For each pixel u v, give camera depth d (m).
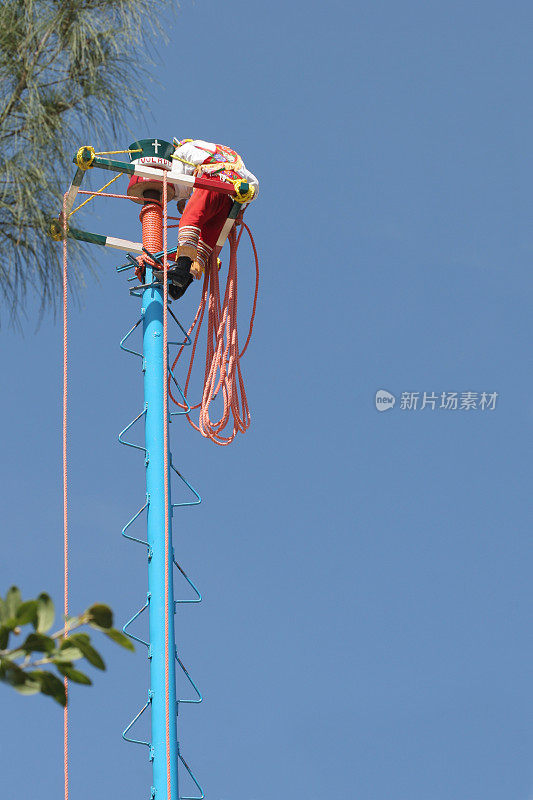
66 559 27.94
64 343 29.58
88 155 31.20
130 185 35.28
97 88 24.20
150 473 31.17
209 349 35.28
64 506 28.48
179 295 34.50
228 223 35.12
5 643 12.92
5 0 23.39
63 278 24.55
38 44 23.38
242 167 35.50
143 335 33.19
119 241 34.53
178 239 34.75
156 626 29.58
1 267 24.00
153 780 28.36
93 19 24.16
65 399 29.36
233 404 35.03
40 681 12.99
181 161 34.94
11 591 13.02
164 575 29.88
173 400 35.16
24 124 23.28
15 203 23.50
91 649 13.09
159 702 28.92
